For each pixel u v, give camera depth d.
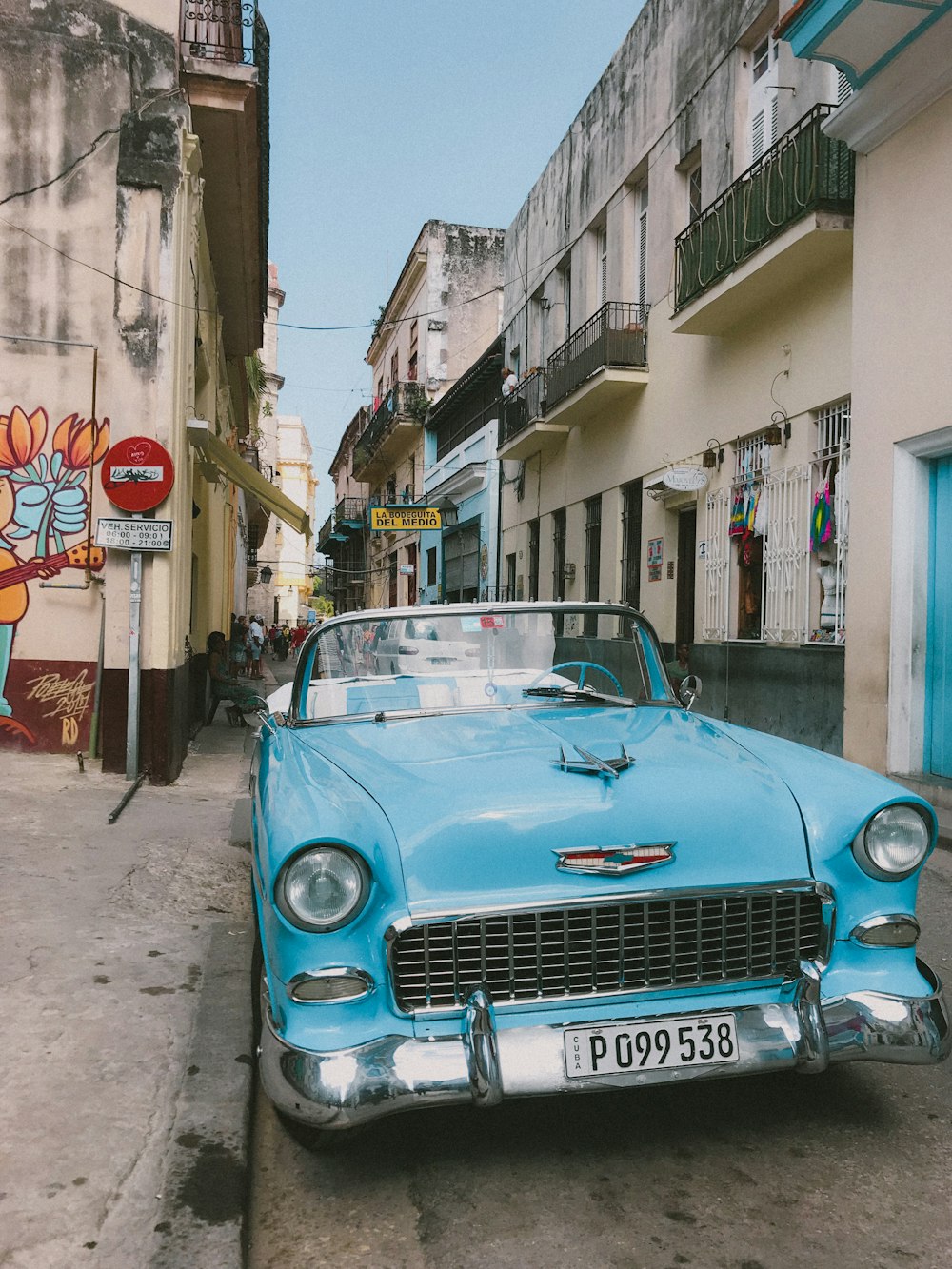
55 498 7.90
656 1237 2.28
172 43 7.86
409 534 30.97
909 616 7.26
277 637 33.56
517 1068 2.31
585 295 15.26
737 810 2.57
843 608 8.39
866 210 7.64
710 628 10.82
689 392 11.53
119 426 7.43
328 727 3.50
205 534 13.59
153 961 3.76
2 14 7.84
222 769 8.41
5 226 7.86
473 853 2.41
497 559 21.16
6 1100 2.69
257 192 10.18
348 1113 2.21
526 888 2.41
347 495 48.66
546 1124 2.82
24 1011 3.26
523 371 18.75
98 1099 2.71
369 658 3.70
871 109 7.31
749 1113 2.88
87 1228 2.16
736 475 10.39
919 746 7.27
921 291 7.04
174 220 7.54
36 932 4.01
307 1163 2.64
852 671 7.78
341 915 2.29
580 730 3.23
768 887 2.50
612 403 13.98
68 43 7.86
